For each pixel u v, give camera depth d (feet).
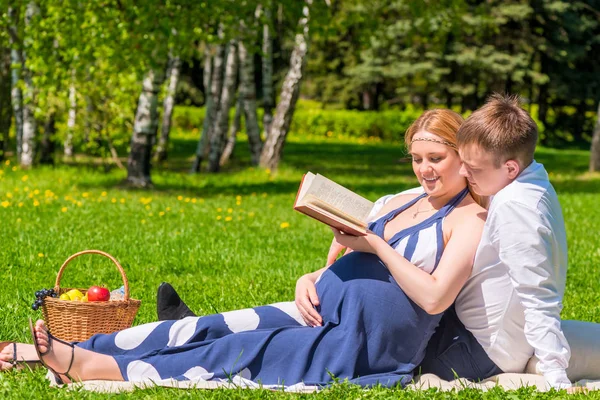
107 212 44.78
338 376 15.06
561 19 139.33
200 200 52.85
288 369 15.20
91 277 27.96
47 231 36.70
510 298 15.30
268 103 83.56
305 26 64.64
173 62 84.79
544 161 110.22
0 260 30.01
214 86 76.18
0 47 78.13
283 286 27.30
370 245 15.07
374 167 93.25
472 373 15.93
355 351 15.06
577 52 141.18
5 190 54.03
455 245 15.01
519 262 14.60
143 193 57.31
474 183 15.14
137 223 41.06
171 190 60.29
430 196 15.92
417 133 15.58
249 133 80.43
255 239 37.70
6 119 80.18
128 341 15.62
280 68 169.48
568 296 26.53
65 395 14.33
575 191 69.26
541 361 14.85
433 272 15.23
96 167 75.72
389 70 141.49
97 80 68.85
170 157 95.76
